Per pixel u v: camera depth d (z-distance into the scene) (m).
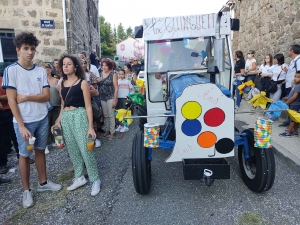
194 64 4.05
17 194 3.42
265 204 2.92
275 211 2.79
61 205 3.10
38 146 3.26
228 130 2.68
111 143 5.18
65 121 3.24
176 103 2.64
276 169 3.76
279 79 6.04
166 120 4.23
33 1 7.36
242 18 11.13
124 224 2.69
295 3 6.36
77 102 3.24
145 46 4.12
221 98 2.62
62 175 3.89
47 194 3.38
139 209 2.94
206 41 4.04
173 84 3.45
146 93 4.19
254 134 2.82
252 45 9.80
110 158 4.44
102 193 3.32
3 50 7.54
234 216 2.74
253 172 3.20
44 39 7.57
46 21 7.48
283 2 7.07
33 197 3.31
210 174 2.69
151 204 3.03
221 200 3.04
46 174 3.79
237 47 12.00
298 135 4.82
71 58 3.18
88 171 3.33
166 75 4.08
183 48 4.10
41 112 3.15
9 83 2.85
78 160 3.44
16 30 7.41
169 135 3.48
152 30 4.02
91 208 3.01
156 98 4.20
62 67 3.24
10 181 3.77
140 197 3.19
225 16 3.89
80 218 2.83
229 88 4.11
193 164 2.71
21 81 2.95
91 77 4.97
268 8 8.18
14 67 2.92
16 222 2.82
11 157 4.69
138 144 3.05
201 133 2.69
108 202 3.11
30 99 2.99
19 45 2.90
